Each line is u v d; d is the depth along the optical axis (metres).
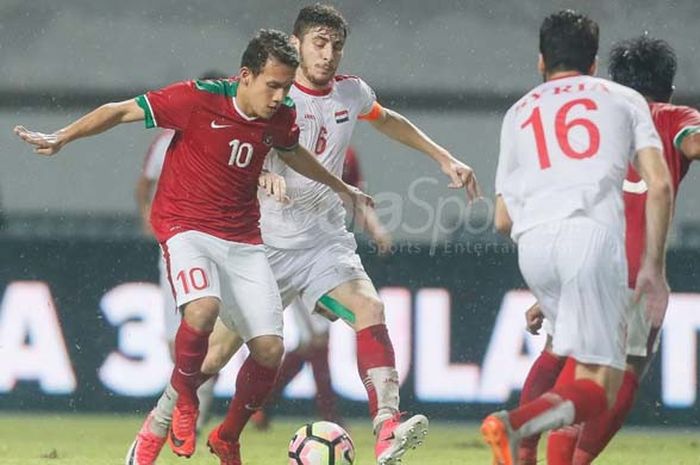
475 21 36.44
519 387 34.78
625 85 22.53
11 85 36.66
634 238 21.48
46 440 31.78
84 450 30.38
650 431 34.41
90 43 36.81
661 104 21.98
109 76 36.72
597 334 19.16
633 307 20.27
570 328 19.17
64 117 36.66
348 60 36.53
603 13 36.38
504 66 36.34
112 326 35.50
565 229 19.23
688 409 34.50
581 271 19.11
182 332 22.48
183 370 22.64
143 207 31.67
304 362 33.31
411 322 35.00
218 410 34.78
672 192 21.39
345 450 23.52
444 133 36.25
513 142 20.09
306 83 24.94
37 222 35.84
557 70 20.42
